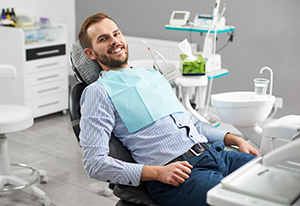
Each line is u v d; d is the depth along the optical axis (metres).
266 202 1.04
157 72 1.87
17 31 3.80
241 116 2.25
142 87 1.70
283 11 3.71
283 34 3.76
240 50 4.01
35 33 4.06
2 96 4.07
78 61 1.90
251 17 3.88
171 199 1.52
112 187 1.85
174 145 1.65
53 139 3.68
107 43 1.82
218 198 1.07
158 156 1.64
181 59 2.66
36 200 2.67
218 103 2.27
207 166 1.59
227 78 4.14
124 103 1.67
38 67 4.01
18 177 2.81
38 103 4.09
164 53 4.26
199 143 1.71
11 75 2.74
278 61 3.84
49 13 4.81
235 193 1.08
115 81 1.74
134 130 1.66
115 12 4.69
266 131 1.82
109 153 1.65
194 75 2.64
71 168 3.13
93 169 1.56
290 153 1.05
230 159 1.69
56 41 4.15
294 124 1.79
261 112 2.24
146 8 4.46
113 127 1.69
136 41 4.42
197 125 1.89
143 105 1.67
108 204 2.65
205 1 4.07
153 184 1.59
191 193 1.48
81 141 1.62
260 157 1.30
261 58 3.92
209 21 3.20
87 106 1.65
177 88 2.96
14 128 2.57
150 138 1.65
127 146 1.72
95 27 1.83
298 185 1.11
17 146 3.51
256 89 2.28
